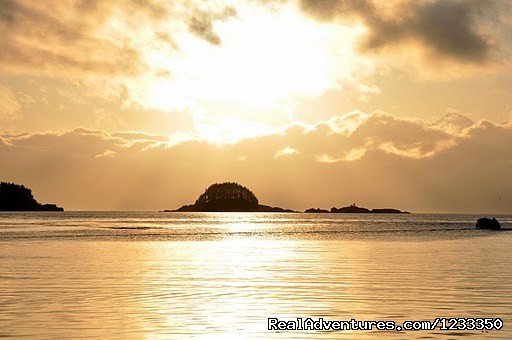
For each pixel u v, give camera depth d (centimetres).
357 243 9544
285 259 6241
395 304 3284
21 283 4066
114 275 4569
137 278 4375
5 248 7675
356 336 2541
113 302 3294
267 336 2533
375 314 3000
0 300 3341
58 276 4484
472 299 3447
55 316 2891
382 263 5734
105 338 2470
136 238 10756
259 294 3619
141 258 6259
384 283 4138
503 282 4184
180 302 3306
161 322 2777
